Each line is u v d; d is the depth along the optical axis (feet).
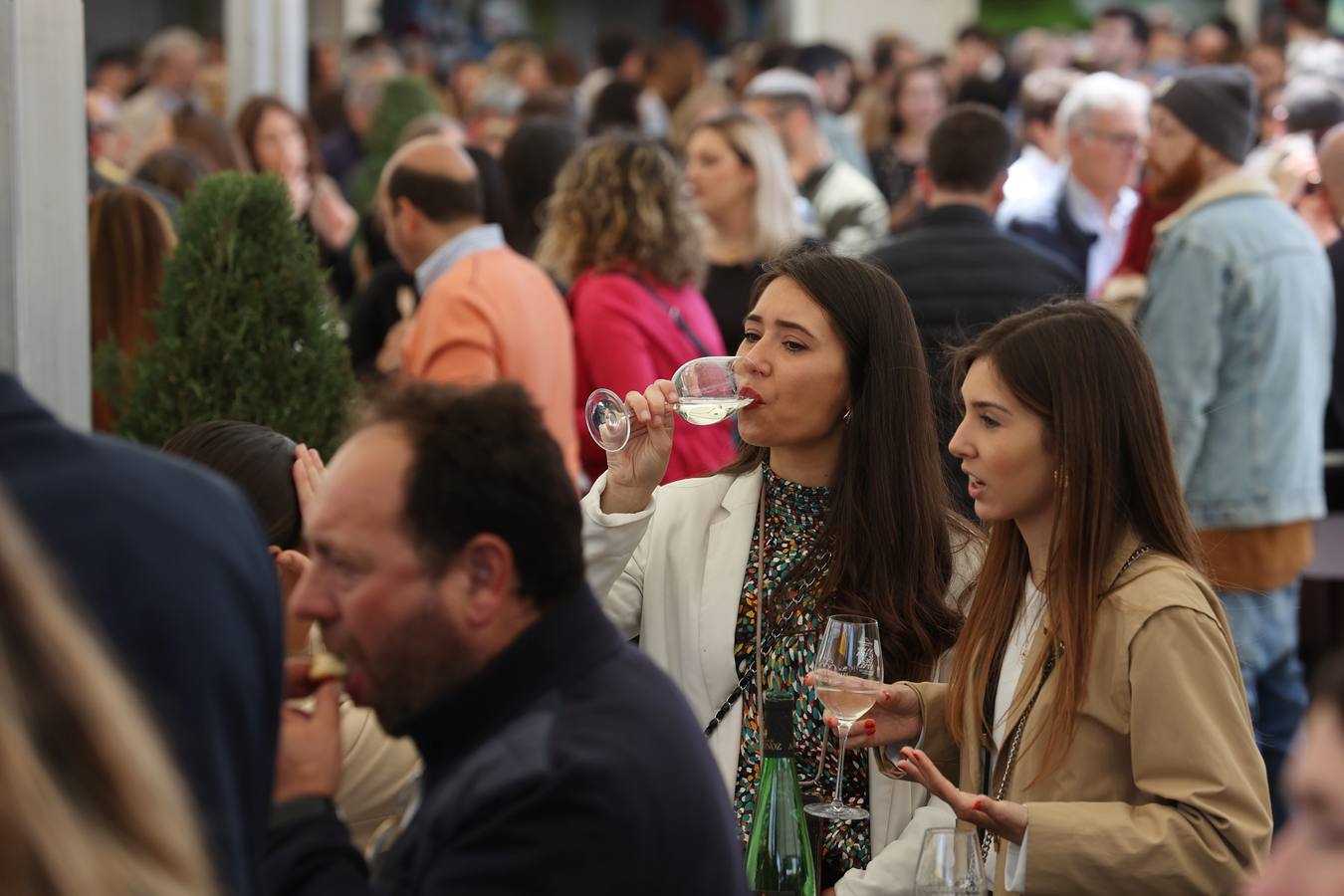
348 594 9.55
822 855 14.44
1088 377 13.19
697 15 111.65
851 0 103.65
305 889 9.31
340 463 9.70
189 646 8.41
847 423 14.92
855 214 42.11
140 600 8.33
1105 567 13.15
